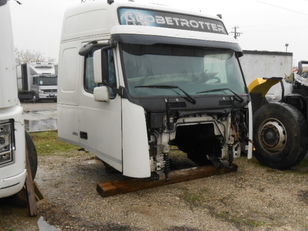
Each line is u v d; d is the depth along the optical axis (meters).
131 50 4.98
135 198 5.12
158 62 5.13
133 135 4.79
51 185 5.81
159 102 4.90
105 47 4.97
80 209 4.76
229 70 5.83
